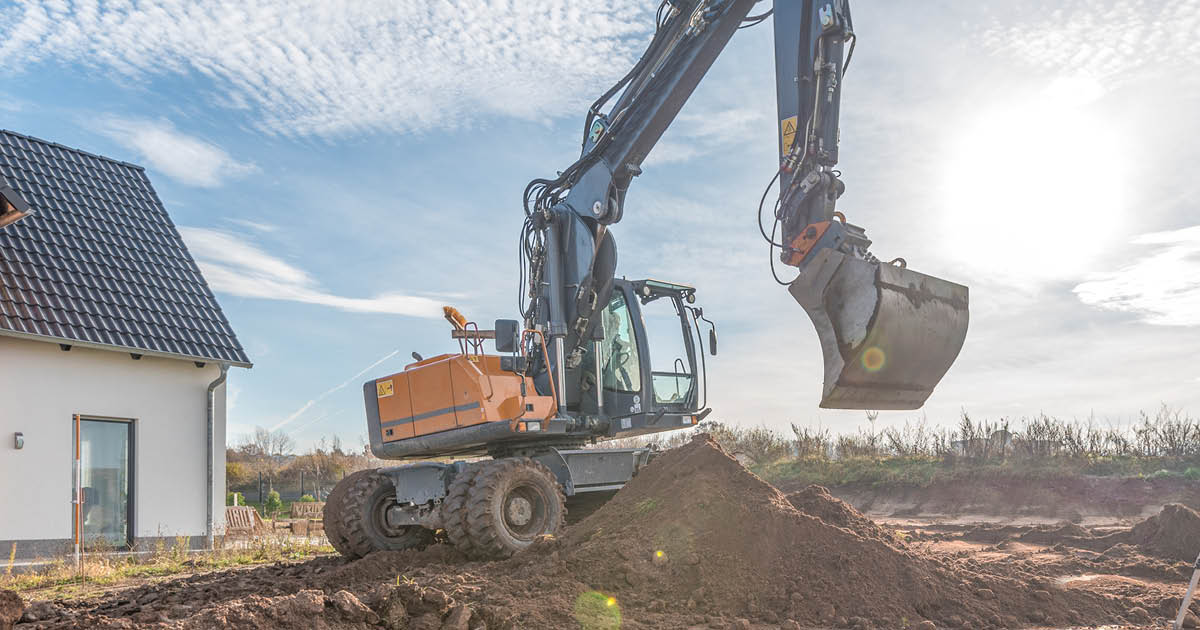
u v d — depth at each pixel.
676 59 10.41
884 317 8.35
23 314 12.57
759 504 7.46
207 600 7.96
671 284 11.05
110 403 13.55
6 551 12.09
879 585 6.71
